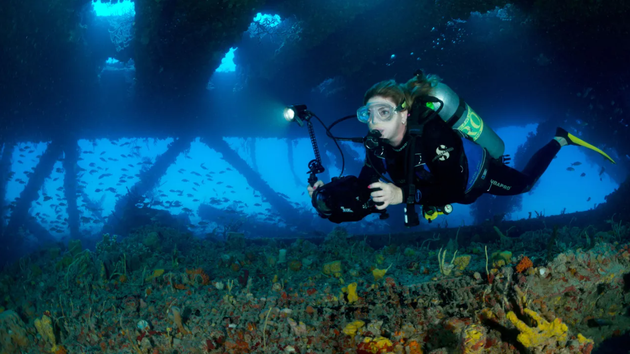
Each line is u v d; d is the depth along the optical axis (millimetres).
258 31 14453
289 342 3139
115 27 13469
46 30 11734
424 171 2574
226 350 3080
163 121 17859
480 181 2836
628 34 13016
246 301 3498
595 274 3555
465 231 8211
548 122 19688
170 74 13992
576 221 9789
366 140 2549
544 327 2900
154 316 3541
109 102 16438
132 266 4770
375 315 3424
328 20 12227
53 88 14031
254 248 5762
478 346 2785
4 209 17062
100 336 3443
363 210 2578
